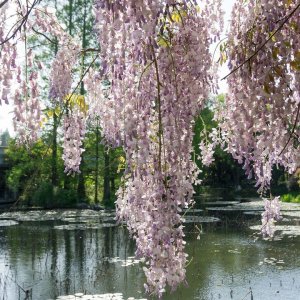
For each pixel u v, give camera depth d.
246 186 35.00
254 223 16.66
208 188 33.38
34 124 3.07
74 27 12.20
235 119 2.64
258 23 2.60
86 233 14.42
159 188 2.40
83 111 3.08
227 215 19.62
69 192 22.61
